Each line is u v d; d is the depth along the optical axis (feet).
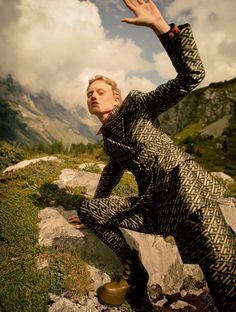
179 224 10.86
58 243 17.53
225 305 10.52
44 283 14.62
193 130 456.45
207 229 10.36
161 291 16.21
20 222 18.26
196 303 15.98
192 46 10.12
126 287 13.80
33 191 22.34
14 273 15.30
